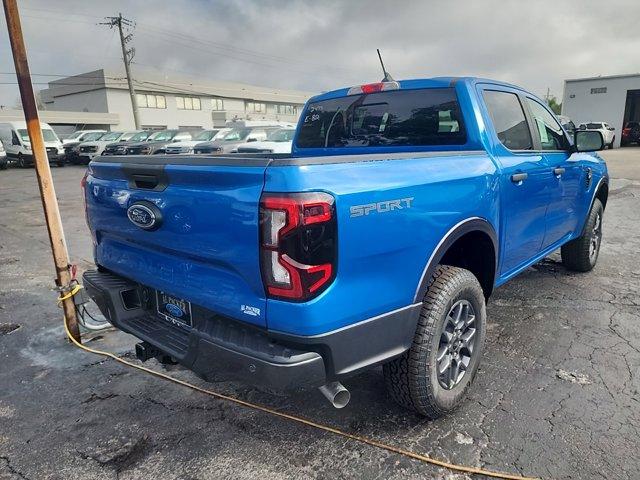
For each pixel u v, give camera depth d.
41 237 8.16
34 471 2.52
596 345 3.74
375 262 2.22
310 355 2.05
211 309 2.30
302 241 1.95
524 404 2.98
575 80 32.62
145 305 2.88
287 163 1.98
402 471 2.45
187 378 3.41
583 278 5.32
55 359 3.73
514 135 3.68
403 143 3.66
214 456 2.60
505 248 3.40
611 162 19.80
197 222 2.23
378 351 2.31
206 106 63.31
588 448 2.57
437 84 3.46
